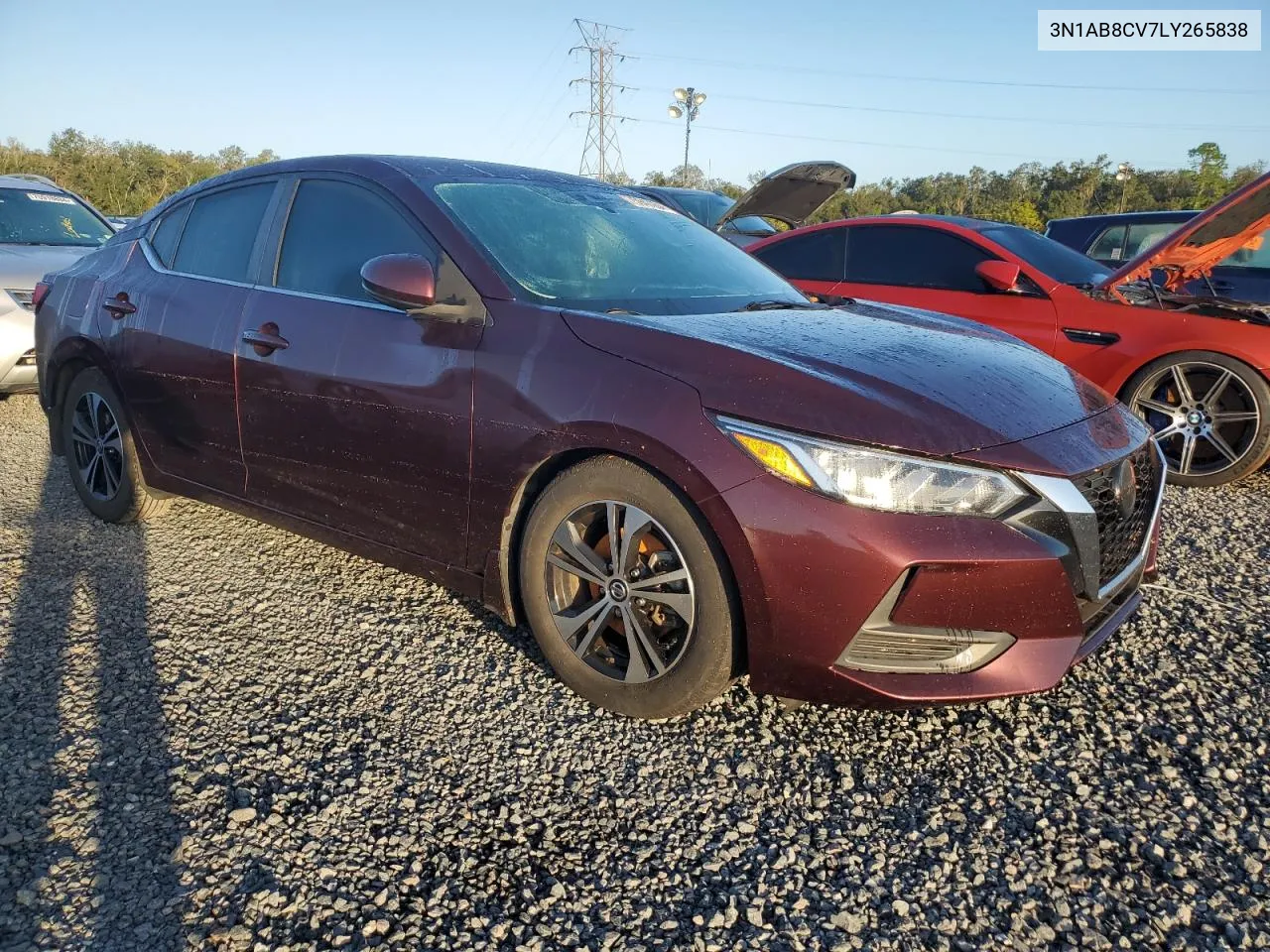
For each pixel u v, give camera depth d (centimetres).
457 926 183
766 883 198
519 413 256
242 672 282
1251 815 221
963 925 187
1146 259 505
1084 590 231
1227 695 274
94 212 802
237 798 220
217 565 365
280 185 344
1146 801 226
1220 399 497
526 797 225
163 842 205
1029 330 545
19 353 604
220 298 342
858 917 188
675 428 230
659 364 242
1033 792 229
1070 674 287
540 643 272
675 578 239
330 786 227
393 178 311
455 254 283
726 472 224
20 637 299
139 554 375
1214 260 516
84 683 271
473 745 246
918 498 216
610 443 240
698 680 240
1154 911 190
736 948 180
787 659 227
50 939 176
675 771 237
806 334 275
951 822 218
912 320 330
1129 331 511
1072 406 261
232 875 195
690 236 369
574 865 202
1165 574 367
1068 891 196
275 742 245
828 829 215
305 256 325
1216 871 202
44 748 238
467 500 272
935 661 226
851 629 219
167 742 243
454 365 271
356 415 294
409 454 283
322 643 302
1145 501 271
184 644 298
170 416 361
